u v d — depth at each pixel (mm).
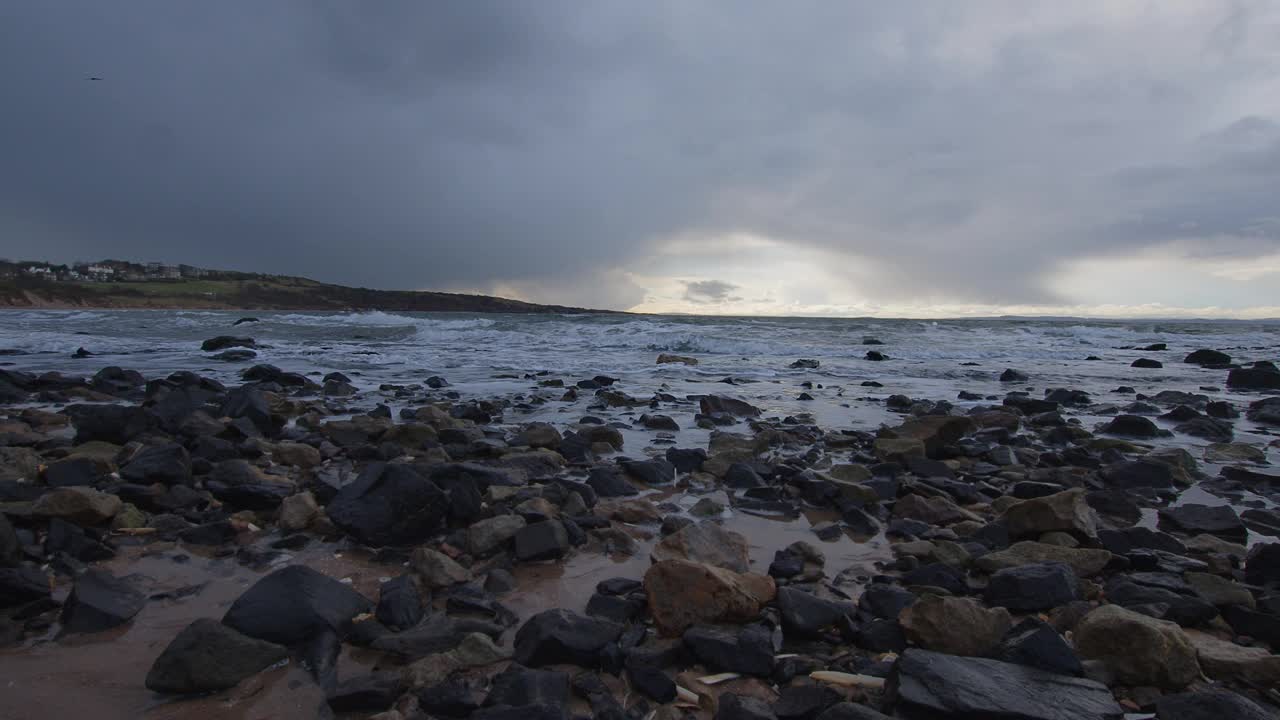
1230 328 48750
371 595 3387
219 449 6008
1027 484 5492
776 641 2967
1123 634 2730
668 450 6430
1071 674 2604
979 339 28875
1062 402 11836
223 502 4664
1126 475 6102
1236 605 3340
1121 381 15742
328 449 6488
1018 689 2465
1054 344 27125
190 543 4047
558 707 2316
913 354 22281
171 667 2537
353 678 2543
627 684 2648
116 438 6461
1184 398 12211
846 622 3018
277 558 3857
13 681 2578
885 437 7316
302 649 2797
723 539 3846
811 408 10445
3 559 3352
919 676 2488
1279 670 2656
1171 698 2492
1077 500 4340
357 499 4141
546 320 42469
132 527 4195
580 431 7273
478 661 2730
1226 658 2734
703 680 2684
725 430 8219
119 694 2523
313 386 12336
